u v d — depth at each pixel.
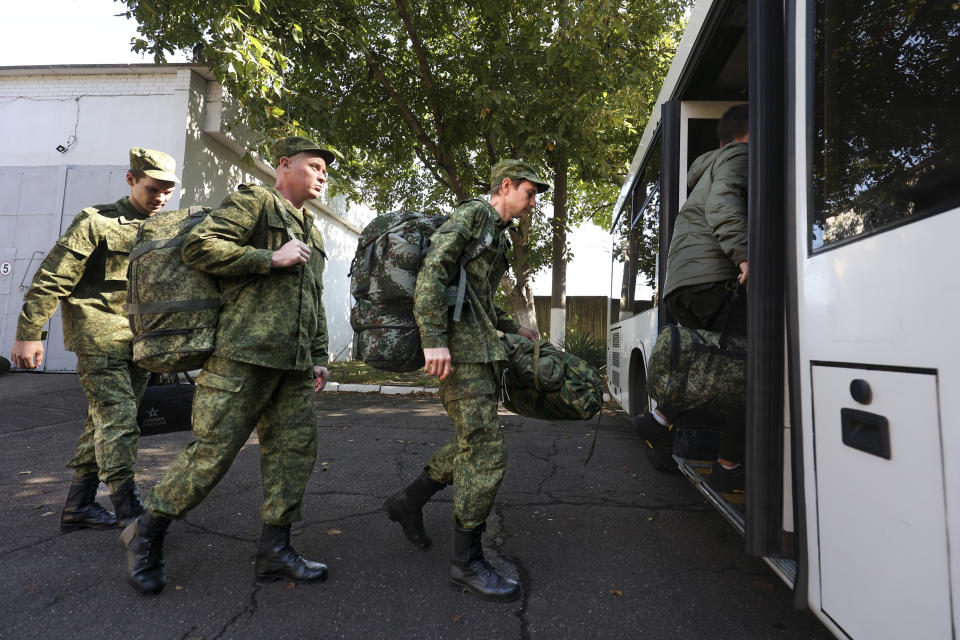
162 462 4.18
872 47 1.41
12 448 4.57
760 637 1.90
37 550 2.56
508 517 3.07
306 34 7.33
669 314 3.58
